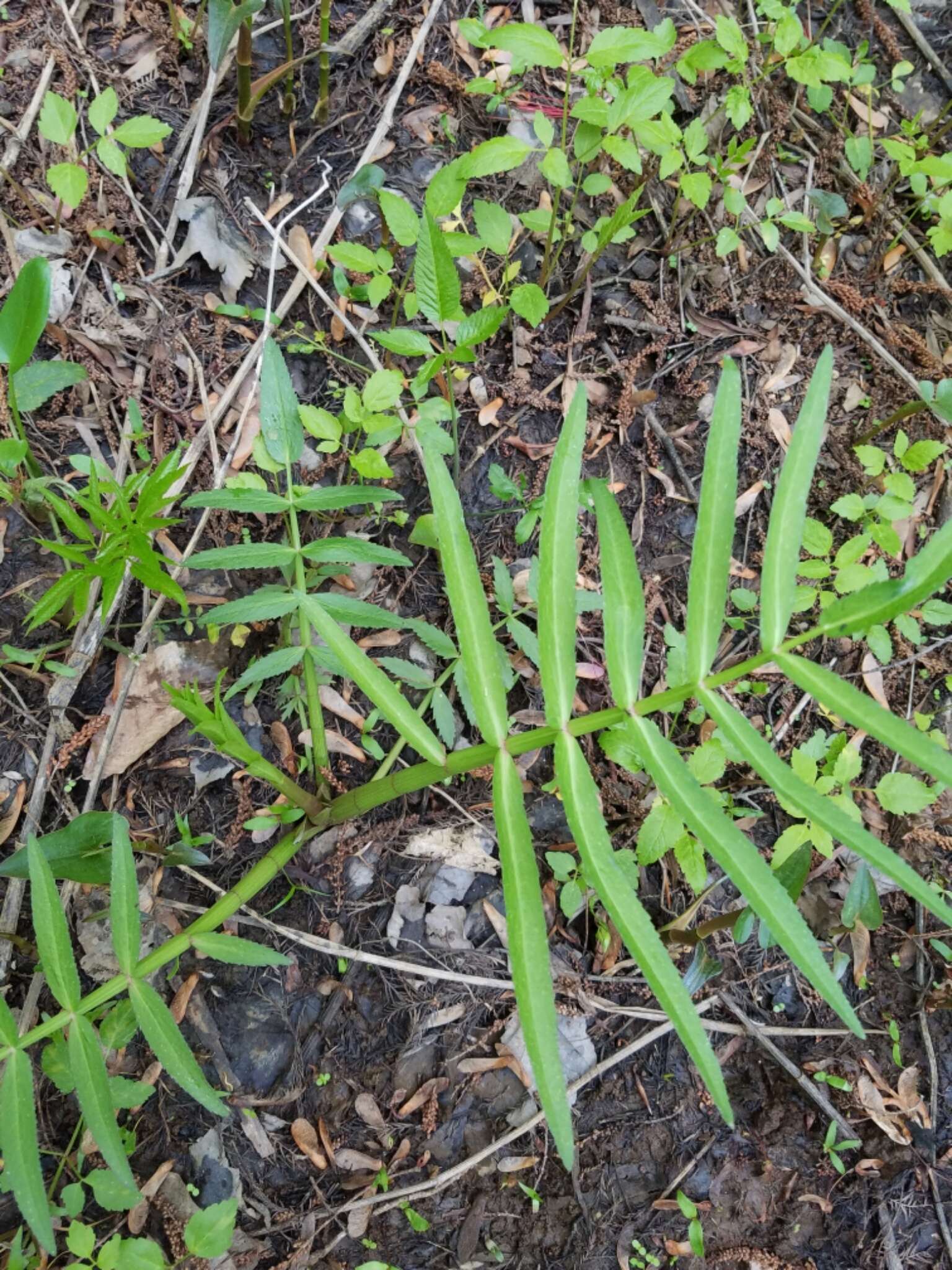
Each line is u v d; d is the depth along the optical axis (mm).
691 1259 1891
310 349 2074
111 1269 1500
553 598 1108
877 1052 2053
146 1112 1746
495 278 2225
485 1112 1891
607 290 2297
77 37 2102
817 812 971
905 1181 1980
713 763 1755
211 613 1497
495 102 2221
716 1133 1976
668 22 1943
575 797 1073
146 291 2031
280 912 1870
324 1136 1811
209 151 2137
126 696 1838
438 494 1138
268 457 1770
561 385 2230
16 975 1721
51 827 1780
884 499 2051
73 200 1762
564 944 1993
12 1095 1156
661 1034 1997
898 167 2271
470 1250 1829
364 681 1186
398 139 2258
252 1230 1745
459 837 1969
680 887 2061
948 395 2086
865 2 2588
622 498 2227
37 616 1435
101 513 1368
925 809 2148
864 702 1004
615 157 1894
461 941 1943
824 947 2090
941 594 2289
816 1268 1911
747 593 2188
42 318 1556
